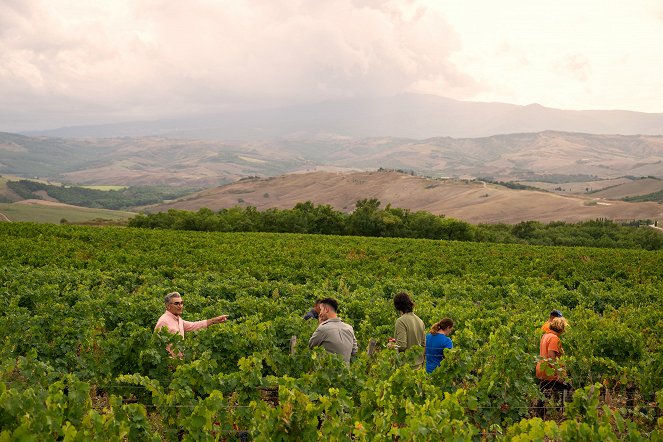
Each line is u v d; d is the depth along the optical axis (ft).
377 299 66.18
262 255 125.59
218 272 92.73
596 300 79.87
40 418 19.47
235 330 35.86
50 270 81.82
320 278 89.86
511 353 30.53
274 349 34.58
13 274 72.84
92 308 48.60
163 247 135.54
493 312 59.31
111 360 32.53
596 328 46.52
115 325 48.34
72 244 127.54
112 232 167.84
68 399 22.12
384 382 25.72
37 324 41.14
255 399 26.78
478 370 33.73
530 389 30.58
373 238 202.69
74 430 19.54
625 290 90.02
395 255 138.92
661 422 22.76
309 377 26.66
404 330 32.17
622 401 34.30
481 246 181.88
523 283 95.66
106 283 74.28
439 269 112.16
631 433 22.41
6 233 149.07
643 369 35.45
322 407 22.34
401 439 20.02
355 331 52.19
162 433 25.71
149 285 74.38
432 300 71.46
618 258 149.18
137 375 25.70
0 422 19.84
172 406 24.99
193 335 35.37
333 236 203.51
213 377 26.66
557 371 33.22
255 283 76.23
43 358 35.94
